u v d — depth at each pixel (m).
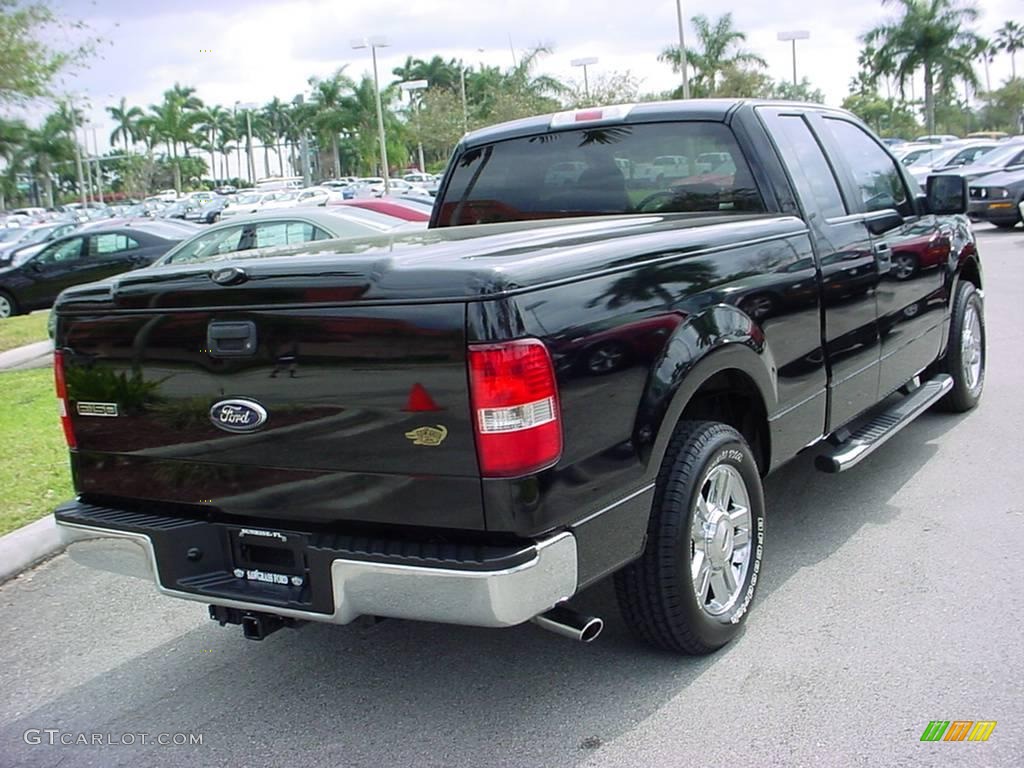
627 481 3.28
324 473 3.16
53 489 6.22
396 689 3.80
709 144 4.75
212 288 3.24
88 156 81.06
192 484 3.46
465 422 2.90
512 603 2.94
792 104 5.09
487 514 2.94
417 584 3.00
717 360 3.65
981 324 7.06
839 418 4.81
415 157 73.56
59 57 14.48
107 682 4.05
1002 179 19.20
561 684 3.73
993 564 4.48
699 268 3.70
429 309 2.91
